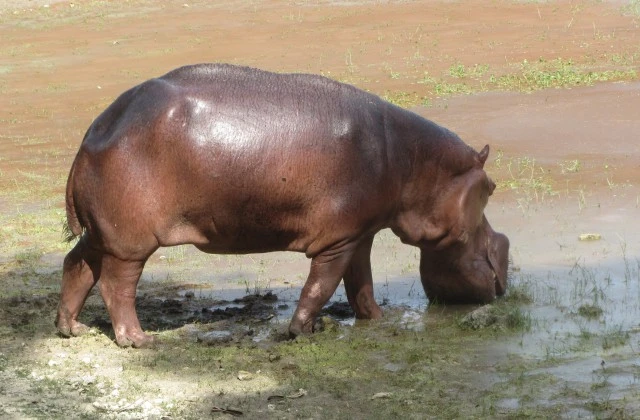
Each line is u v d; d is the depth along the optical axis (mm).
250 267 12078
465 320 9539
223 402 7883
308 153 8883
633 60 23141
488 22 28750
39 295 11102
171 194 8781
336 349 9023
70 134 20344
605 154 16375
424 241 9766
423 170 9547
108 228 8820
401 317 10047
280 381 8305
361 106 9219
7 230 13977
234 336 9516
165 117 8719
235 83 9031
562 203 14023
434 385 8102
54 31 31250
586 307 9805
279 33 28969
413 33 27938
